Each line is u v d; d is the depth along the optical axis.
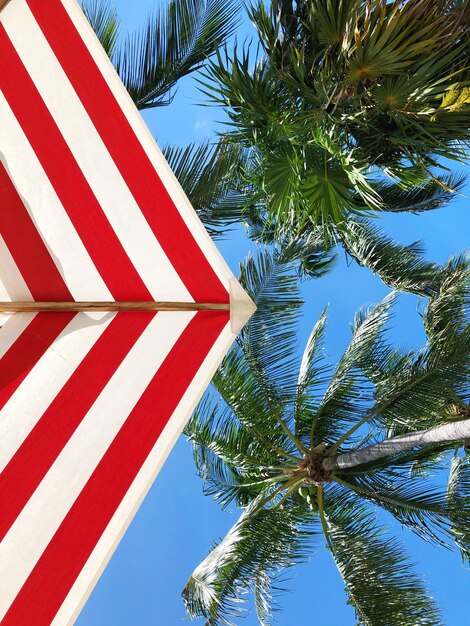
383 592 7.85
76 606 1.56
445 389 8.55
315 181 6.16
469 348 8.41
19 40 1.92
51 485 1.68
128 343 1.84
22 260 1.92
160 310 1.87
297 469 9.79
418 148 5.79
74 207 1.89
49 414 1.76
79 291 1.91
